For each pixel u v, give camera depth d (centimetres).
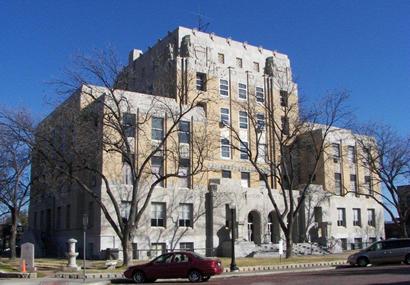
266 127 6203
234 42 6594
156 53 6388
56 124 4044
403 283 2061
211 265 2667
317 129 6362
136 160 4825
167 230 4956
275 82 6556
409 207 6744
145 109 5022
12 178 4462
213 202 5241
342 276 2630
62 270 3334
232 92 6144
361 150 6750
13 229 4444
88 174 5028
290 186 4888
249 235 5594
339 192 6550
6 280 2745
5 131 3844
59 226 5844
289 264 3816
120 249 4628
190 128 5362
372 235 6806
